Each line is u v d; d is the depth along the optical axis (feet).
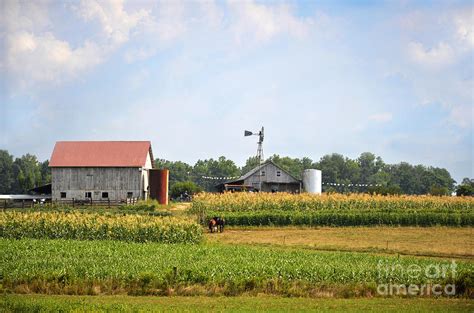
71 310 90.84
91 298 102.22
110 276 111.45
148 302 98.37
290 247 164.45
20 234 176.65
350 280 109.60
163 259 126.31
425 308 92.99
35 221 177.47
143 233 172.24
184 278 109.81
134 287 108.27
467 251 157.48
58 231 175.52
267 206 241.14
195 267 115.34
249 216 212.43
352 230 205.26
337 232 200.03
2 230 177.06
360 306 94.48
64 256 132.36
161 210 245.65
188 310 90.68
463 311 90.94
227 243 173.17
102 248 144.36
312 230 205.46
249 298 102.01
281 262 120.26
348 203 246.88
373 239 182.70
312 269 111.75
